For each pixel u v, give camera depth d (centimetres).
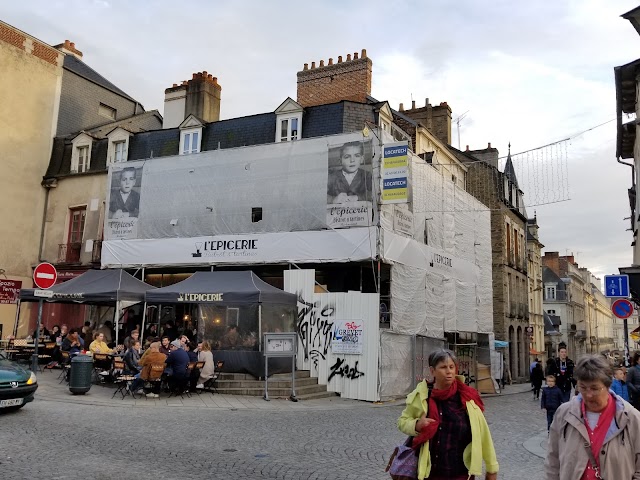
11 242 2355
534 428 1174
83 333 1855
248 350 1488
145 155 2253
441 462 359
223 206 1939
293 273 1675
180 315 2039
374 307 1536
